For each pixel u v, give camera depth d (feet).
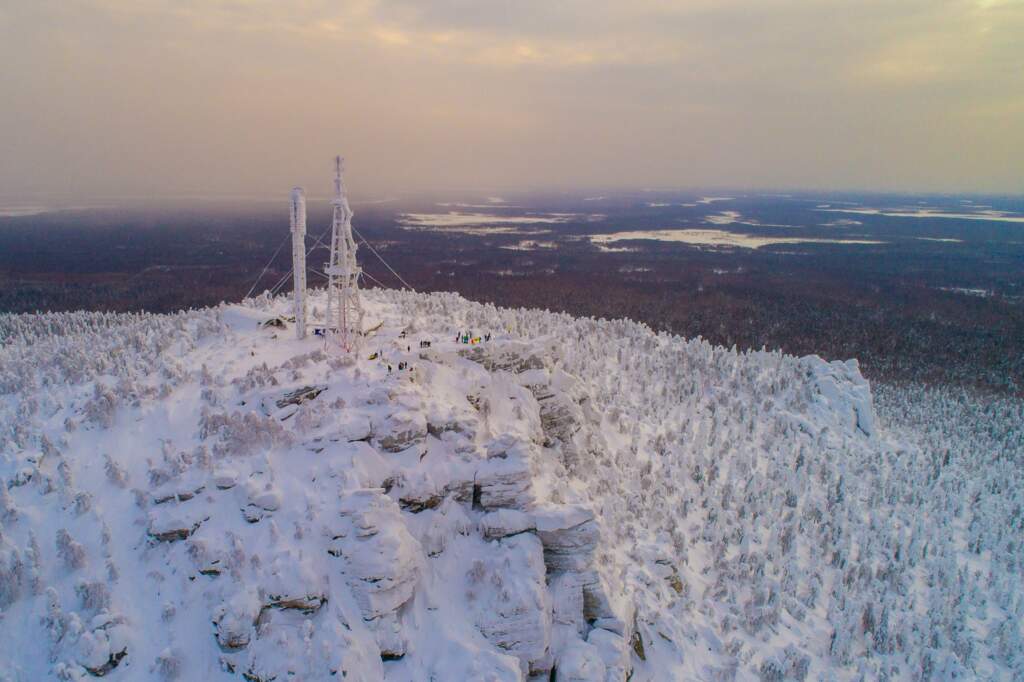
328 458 152.97
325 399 171.01
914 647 179.73
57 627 120.06
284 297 323.16
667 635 163.12
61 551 131.34
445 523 153.38
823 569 211.41
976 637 190.80
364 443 156.97
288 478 148.25
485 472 159.94
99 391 172.04
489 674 124.47
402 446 160.15
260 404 170.09
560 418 217.36
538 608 139.95
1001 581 218.79
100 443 160.25
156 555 135.64
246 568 130.52
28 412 171.83
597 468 216.74
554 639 145.79
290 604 126.11
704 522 222.69
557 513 155.12
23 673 115.44
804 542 223.10
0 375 194.29
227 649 121.08
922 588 213.05
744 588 194.29
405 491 151.64
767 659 163.22
